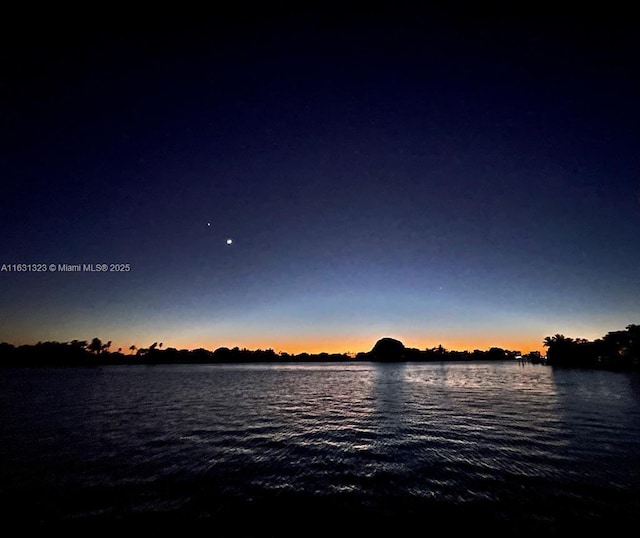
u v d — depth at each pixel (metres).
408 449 16.89
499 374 92.50
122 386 62.75
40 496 11.32
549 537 8.58
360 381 73.94
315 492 11.52
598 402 33.38
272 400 39.69
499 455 15.64
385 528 9.09
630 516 9.67
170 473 13.55
